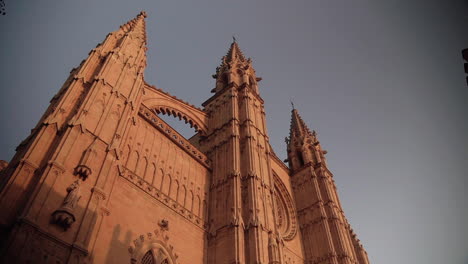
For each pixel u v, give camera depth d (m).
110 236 22.64
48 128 21.84
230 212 32.25
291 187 54.78
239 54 60.41
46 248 17.22
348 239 48.94
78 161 21.41
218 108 48.03
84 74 27.06
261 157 41.47
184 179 33.59
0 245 16.25
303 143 61.22
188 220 30.61
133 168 28.45
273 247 31.03
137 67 31.83
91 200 20.62
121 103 27.59
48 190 18.73
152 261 24.98
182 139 36.88
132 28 34.88
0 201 17.38
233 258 28.28
